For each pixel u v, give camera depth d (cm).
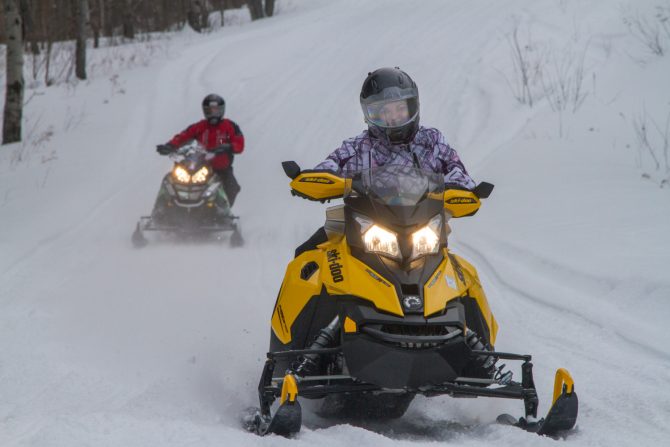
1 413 902
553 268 1519
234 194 2272
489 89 3469
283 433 732
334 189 893
